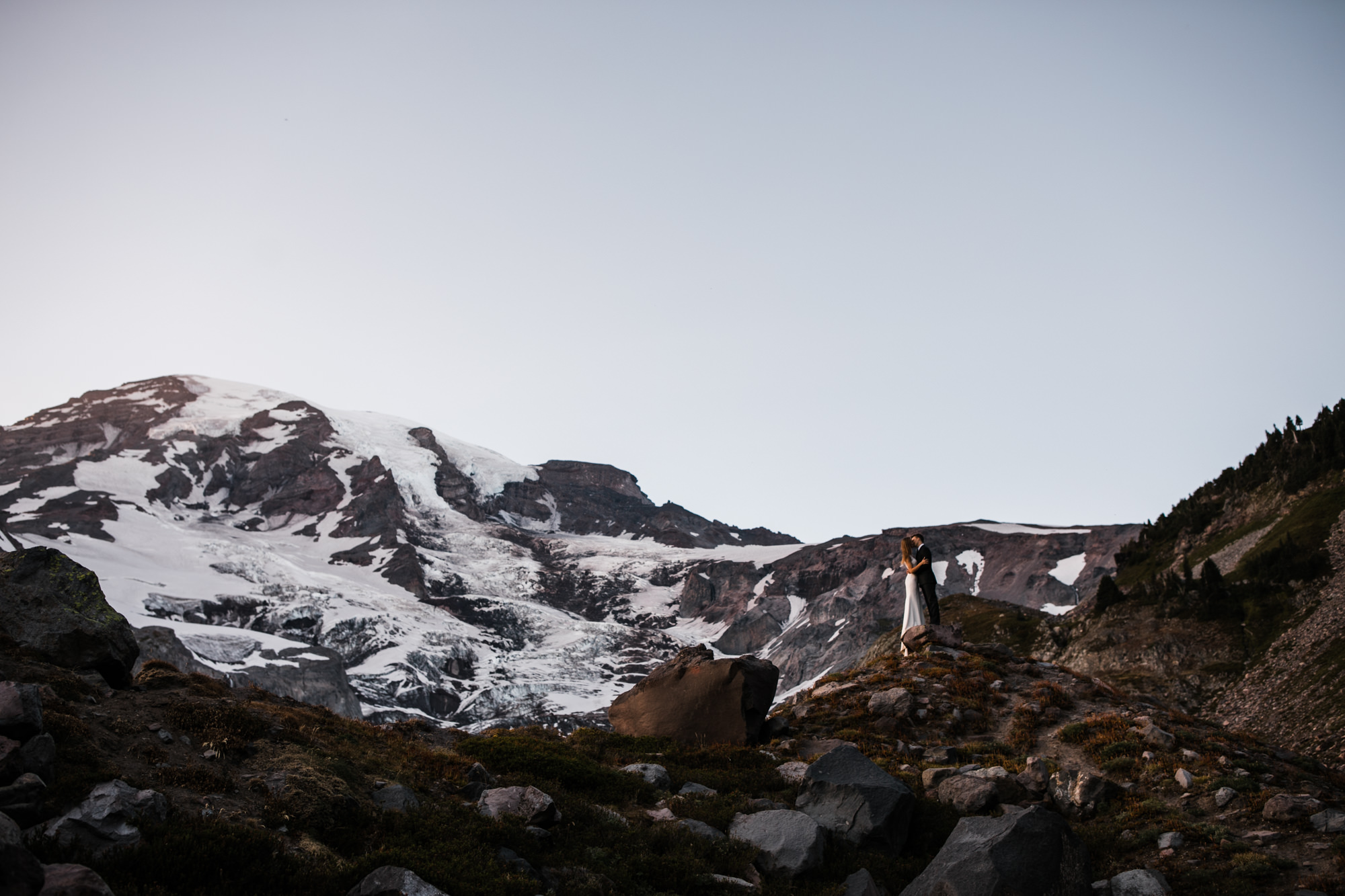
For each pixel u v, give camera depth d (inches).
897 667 1444.4
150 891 442.3
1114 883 658.8
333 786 613.0
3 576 710.5
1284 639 2319.1
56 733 553.3
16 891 386.3
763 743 1157.7
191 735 642.8
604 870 618.8
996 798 832.3
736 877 660.1
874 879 659.4
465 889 526.0
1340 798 811.4
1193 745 974.4
